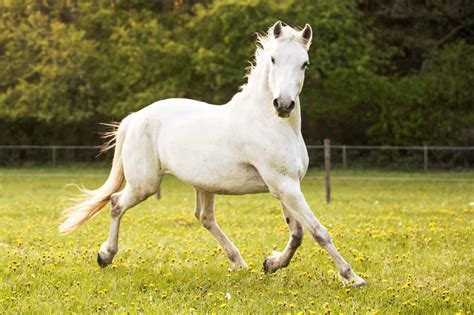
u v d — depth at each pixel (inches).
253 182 304.5
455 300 265.6
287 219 308.7
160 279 301.6
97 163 1270.9
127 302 264.8
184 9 1217.4
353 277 288.4
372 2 1316.4
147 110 335.6
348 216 552.7
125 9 1248.8
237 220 538.3
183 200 725.9
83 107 1208.2
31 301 262.2
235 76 1071.0
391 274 319.3
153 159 330.0
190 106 325.7
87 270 321.1
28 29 1220.5
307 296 273.7
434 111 1243.8
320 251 378.3
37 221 532.7
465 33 1341.0
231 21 1073.5
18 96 1214.3
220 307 252.5
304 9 1084.5
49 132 1325.0
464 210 607.8
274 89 277.0
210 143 305.9
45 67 1167.0
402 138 1257.4
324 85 1135.6
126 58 1163.9
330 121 1289.4
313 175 1091.9
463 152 1216.8
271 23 1065.5
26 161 1318.9
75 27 1251.8
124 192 337.7
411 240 418.9
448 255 367.2
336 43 1097.4
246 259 363.3
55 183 953.5
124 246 400.2
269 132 290.5
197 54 1074.1
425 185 934.4
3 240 427.2
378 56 1270.9
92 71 1203.2
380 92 1197.7
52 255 361.1
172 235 452.1
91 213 346.9
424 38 1307.8
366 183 970.1
